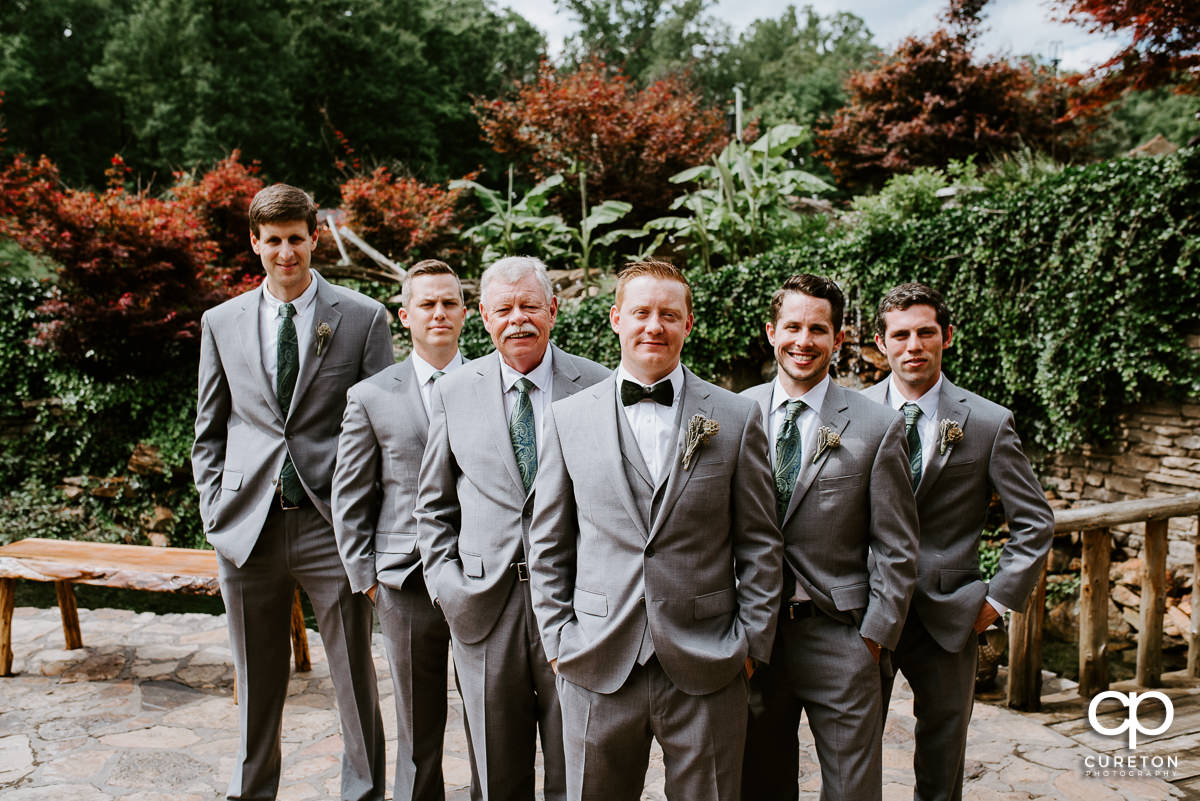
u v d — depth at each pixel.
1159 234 5.59
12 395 8.11
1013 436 2.30
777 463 2.15
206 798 2.75
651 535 1.81
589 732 1.85
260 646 2.55
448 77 24.12
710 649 1.80
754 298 7.26
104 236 7.63
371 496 2.47
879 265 6.76
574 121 11.01
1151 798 2.68
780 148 9.43
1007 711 3.40
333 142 20.64
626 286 1.88
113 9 20.94
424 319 2.48
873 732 1.99
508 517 2.16
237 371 2.57
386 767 2.89
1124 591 5.62
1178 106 26.94
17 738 3.16
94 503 8.00
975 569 2.29
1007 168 8.47
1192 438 5.66
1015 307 6.28
